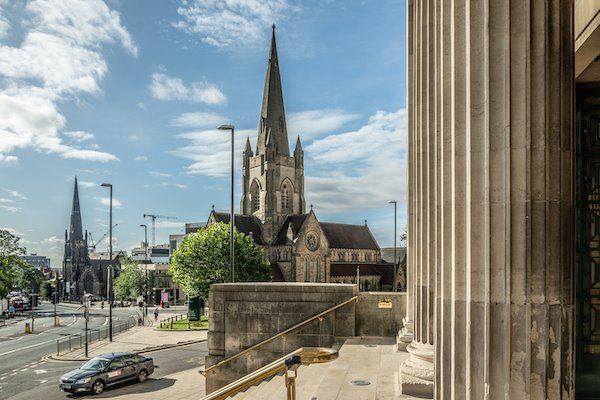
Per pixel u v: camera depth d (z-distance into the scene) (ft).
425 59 30.19
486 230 15.53
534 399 14.84
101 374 62.75
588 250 22.80
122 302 270.26
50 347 110.11
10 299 274.36
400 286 300.81
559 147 15.10
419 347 27.22
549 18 15.14
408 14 40.83
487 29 15.44
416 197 31.94
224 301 42.24
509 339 14.96
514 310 14.99
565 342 14.92
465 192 16.57
